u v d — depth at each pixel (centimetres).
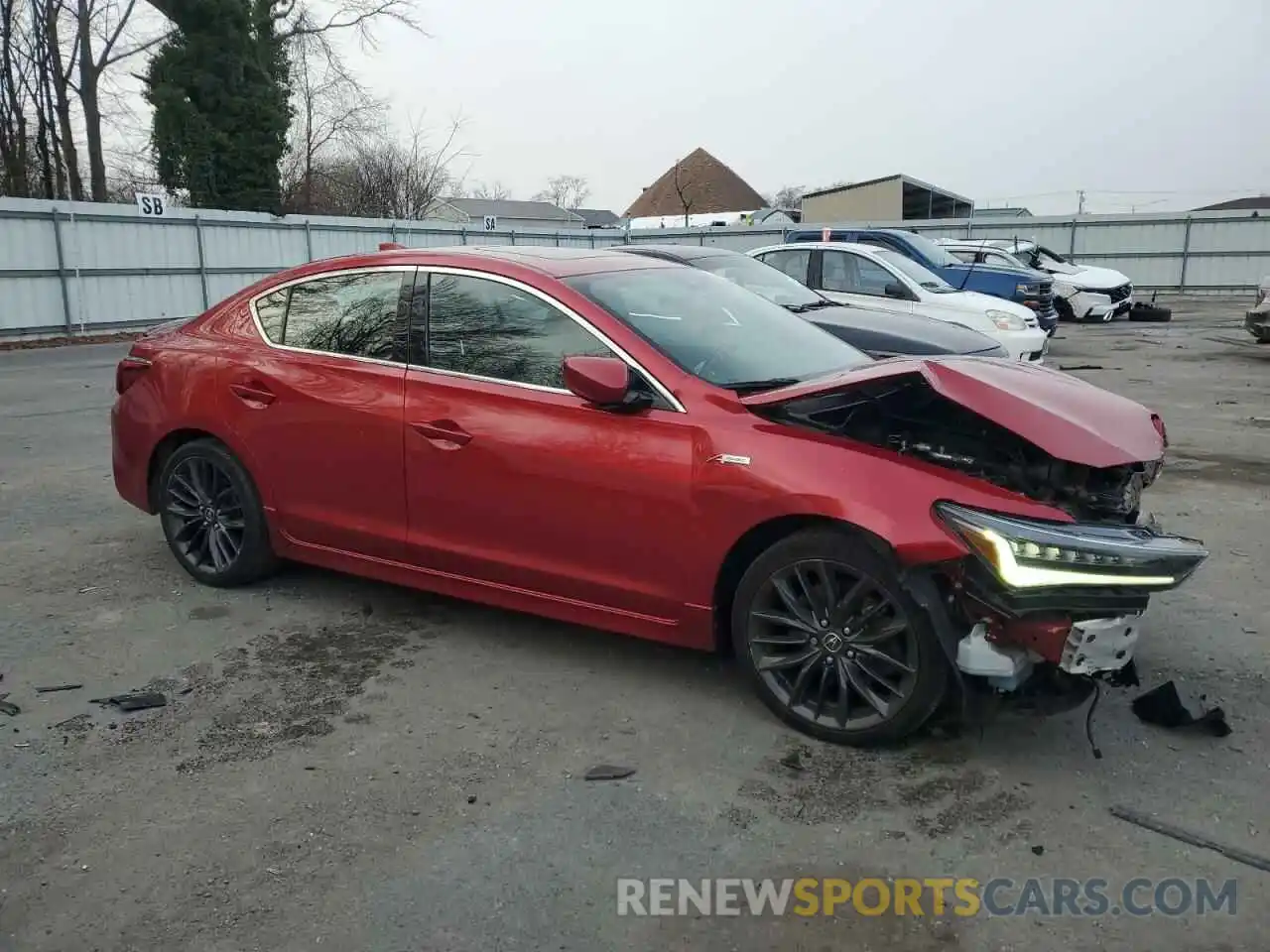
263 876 289
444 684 414
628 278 454
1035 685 345
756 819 318
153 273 2145
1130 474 378
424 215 4222
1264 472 781
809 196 5012
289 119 3195
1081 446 344
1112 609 323
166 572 546
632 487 386
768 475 360
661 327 419
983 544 324
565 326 415
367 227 2591
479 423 422
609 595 403
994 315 1105
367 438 454
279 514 494
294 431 478
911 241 1448
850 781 339
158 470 543
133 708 390
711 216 5628
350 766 350
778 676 377
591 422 397
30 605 498
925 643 340
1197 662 430
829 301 937
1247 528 631
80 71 3136
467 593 444
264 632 467
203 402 507
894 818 318
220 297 2284
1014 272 1556
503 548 426
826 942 263
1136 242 3056
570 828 313
